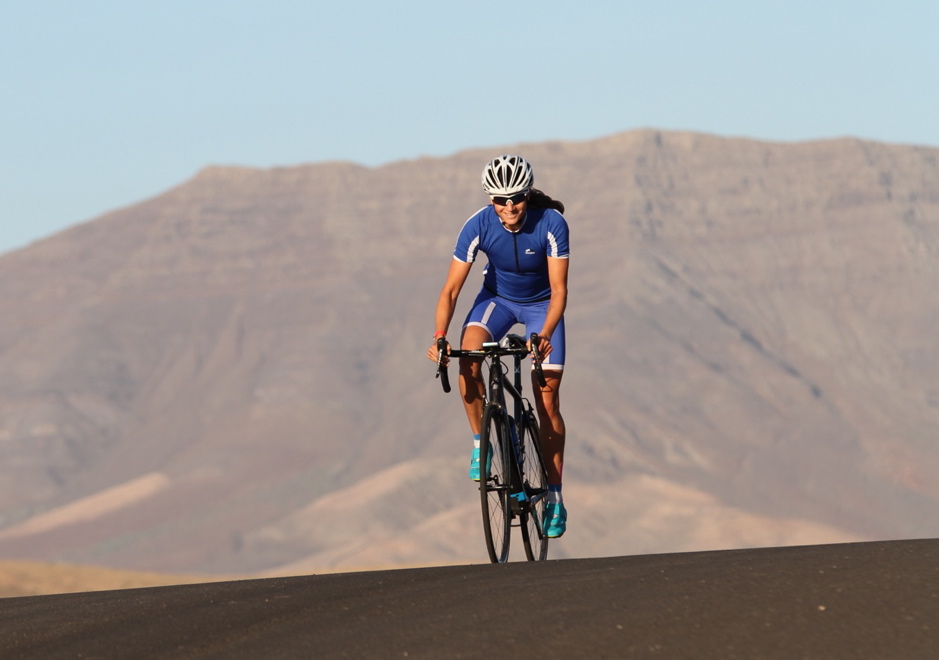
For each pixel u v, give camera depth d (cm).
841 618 995
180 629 1173
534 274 1884
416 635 1055
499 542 1761
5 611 1412
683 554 1471
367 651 1020
